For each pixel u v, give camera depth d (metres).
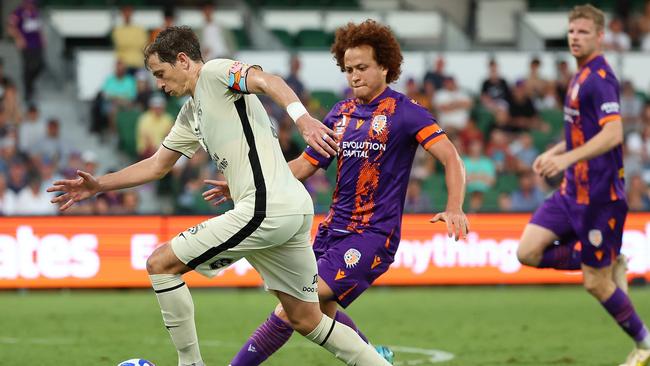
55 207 45.56
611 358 24.41
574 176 22.38
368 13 65.25
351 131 18.22
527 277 41.22
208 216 39.75
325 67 55.97
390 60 18.14
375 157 18.02
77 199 18.11
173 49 16.55
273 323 18.06
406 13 65.50
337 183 18.55
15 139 49.72
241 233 16.17
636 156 52.19
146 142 50.28
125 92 54.53
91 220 39.25
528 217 41.00
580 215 22.19
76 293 39.78
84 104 56.09
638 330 21.94
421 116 17.83
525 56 57.53
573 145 22.39
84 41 62.12
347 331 16.91
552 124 55.38
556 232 22.81
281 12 65.12
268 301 37.50
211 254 16.33
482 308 35.41
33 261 38.94
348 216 18.30
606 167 21.92
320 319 16.91
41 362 23.67
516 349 25.94
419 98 53.69
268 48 61.62
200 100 16.53
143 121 50.56
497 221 40.91
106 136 54.69
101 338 28.02
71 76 59.03
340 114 18.53
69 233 39.12
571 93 22.19
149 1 64.88
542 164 21.03
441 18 65.81
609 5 69.25
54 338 28.02
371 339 27.98
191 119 17.48
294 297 16.89
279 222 16.19
